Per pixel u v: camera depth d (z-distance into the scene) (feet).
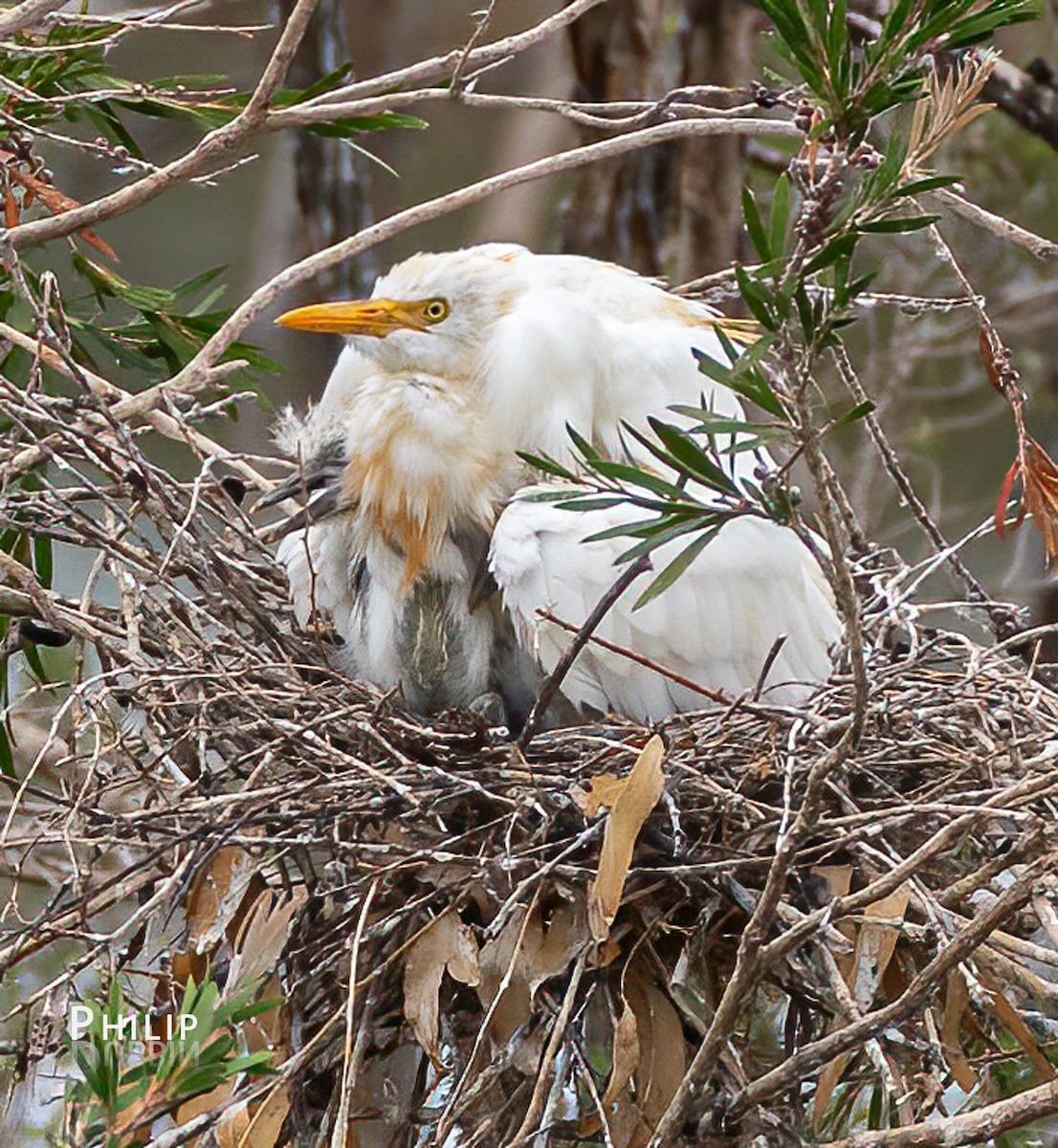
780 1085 19.08
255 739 23.49
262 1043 22.11
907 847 22.61
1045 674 27.07
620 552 24.88
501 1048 20.85
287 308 45.47
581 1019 21.35
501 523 25.36
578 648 22.34
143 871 22.43
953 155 45.98
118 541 24.77
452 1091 20.59
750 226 16.42
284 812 21.65
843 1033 18.78
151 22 25.11
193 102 28.35
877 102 16.70
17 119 26.21
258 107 24.14
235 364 26.13
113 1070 16.93
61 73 27.73
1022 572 44.65
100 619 24.62
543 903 22.11
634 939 22.38
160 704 23.07
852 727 17.62
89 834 21.67
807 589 26.58
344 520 28.04
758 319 16.38
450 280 27.12
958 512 43.39
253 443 44.45
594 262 28.07
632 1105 21.75
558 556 24.89
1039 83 40.73
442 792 21.43
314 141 43.27
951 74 17.70
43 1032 19.98
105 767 25.12
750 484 17.75
